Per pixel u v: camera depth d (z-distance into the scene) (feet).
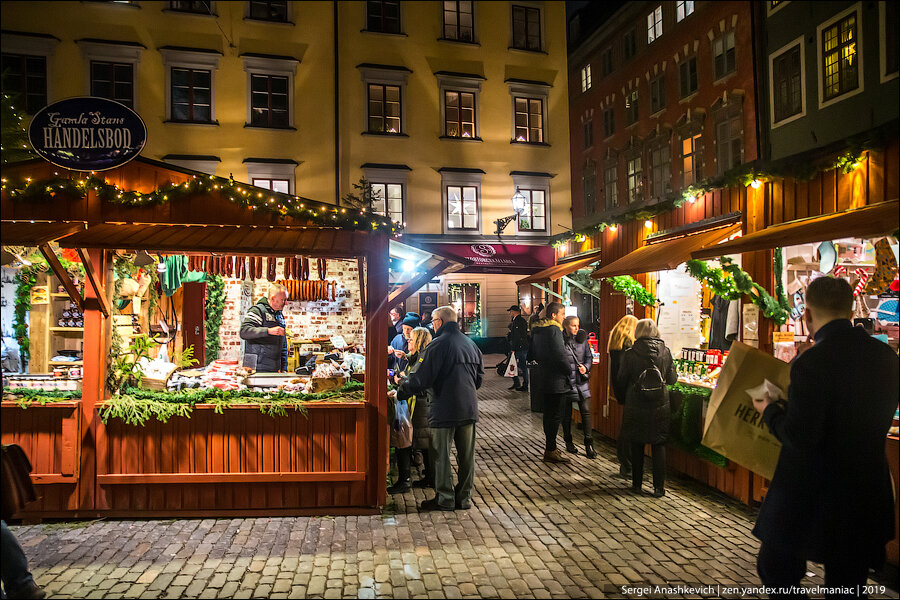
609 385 29.63
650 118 62.18
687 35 56.59
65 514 17.30
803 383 8.43
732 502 19.03
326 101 62.90
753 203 19.17
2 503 11.44
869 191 14.78
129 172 18.40
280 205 18.52
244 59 60.64
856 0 38.11
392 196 65.46
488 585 12.94
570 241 38.78
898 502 13.38
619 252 30.66
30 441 17.33
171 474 17.46
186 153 59.57
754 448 10.19
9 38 55.52
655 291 27.76
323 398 18.51
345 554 14.70
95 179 18.07
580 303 46.29
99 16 57.57
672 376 20.03
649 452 25.55
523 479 21.77
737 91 50.62
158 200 18.17
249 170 60.90
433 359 17.99
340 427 18.02
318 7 63.05
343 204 62.95
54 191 17.81
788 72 44.91
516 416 34.96
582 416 25.23
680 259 19.90
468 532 16.31
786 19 44.80
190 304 29.07
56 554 14.70
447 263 20.84
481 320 68.44
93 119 17.93
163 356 24.00
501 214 69.31
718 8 52.65
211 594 12.49
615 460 24.77
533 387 24.97
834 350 8.54
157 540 15.69
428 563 14.15
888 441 13.75
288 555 14.64
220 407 17.51
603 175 69.92
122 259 19.70
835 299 8.95
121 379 18.39
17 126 24.68
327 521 17.29
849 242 18.44
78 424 17.33
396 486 20.39
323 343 34.14
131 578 13.26
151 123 58.85
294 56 62.34
